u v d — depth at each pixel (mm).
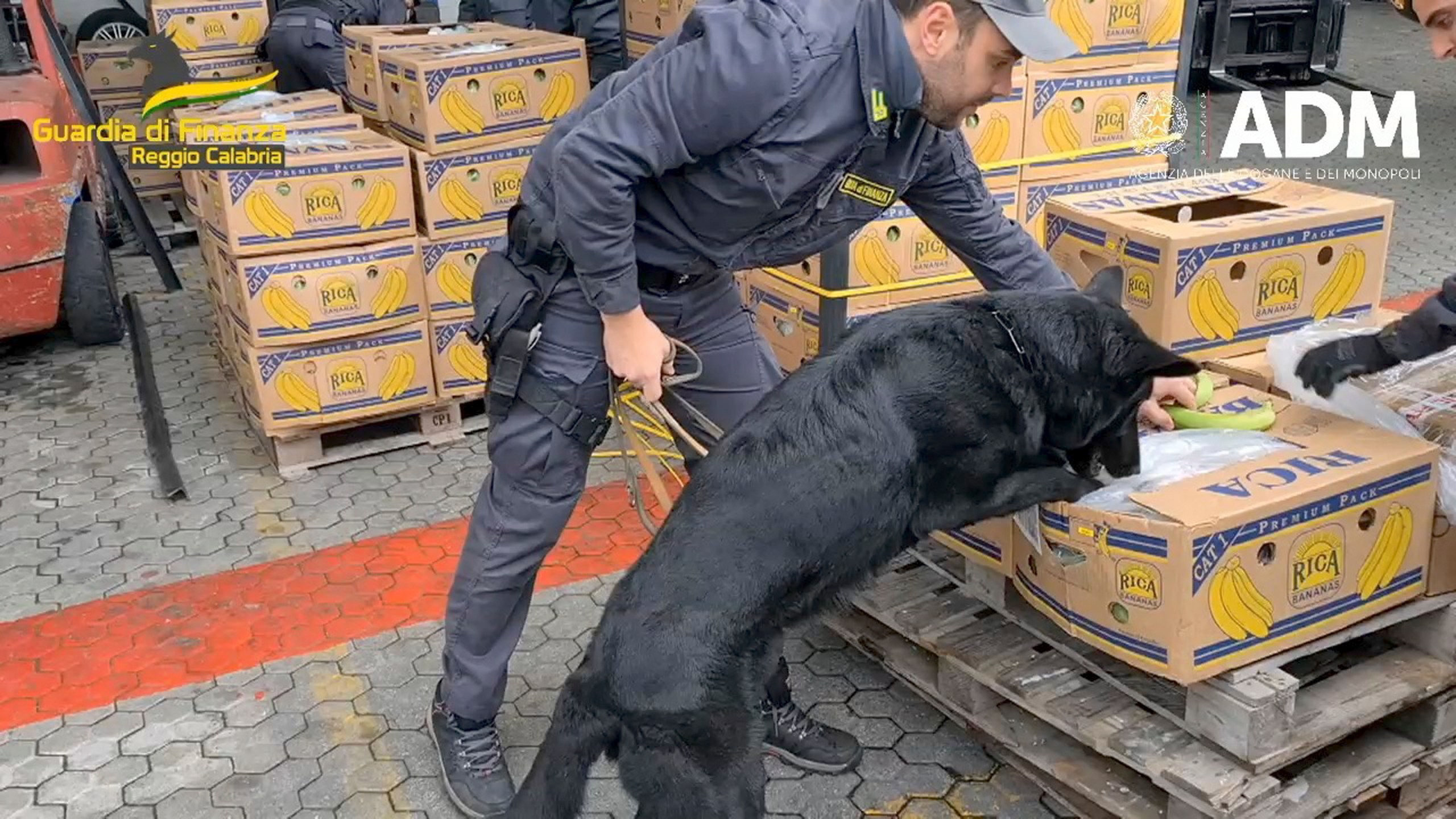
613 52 5465
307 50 6293
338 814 2586
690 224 2156
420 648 3182
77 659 3178
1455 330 2162
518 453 2350
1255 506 1971
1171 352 2064
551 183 2227
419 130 4156
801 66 1900
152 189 7465
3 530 3914
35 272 5000
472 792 2547
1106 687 2332
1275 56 9766
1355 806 2191
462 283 4305
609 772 2672
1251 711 1984
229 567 3633
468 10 6348
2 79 5117
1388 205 2689
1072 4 3373
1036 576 2303
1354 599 2141
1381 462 2098
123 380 5215
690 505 2027
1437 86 10227
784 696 2602
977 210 2443
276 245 3938
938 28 1886
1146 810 2186
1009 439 2055
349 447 4383
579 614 3309
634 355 2139
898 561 2840
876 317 2188
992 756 2658
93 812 2607
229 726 2885
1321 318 2709
